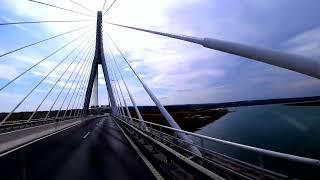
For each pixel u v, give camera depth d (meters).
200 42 6.20
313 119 58.34
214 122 66.00
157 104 11.05
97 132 22.45
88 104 77.62
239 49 4.50
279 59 3.39
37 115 52.12
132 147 12.61
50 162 9.46
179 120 58.47
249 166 4.43
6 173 7.89
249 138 36.66
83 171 7.87
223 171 5.36
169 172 6.88
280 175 3.70
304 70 3.00
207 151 6.13
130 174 7.29
